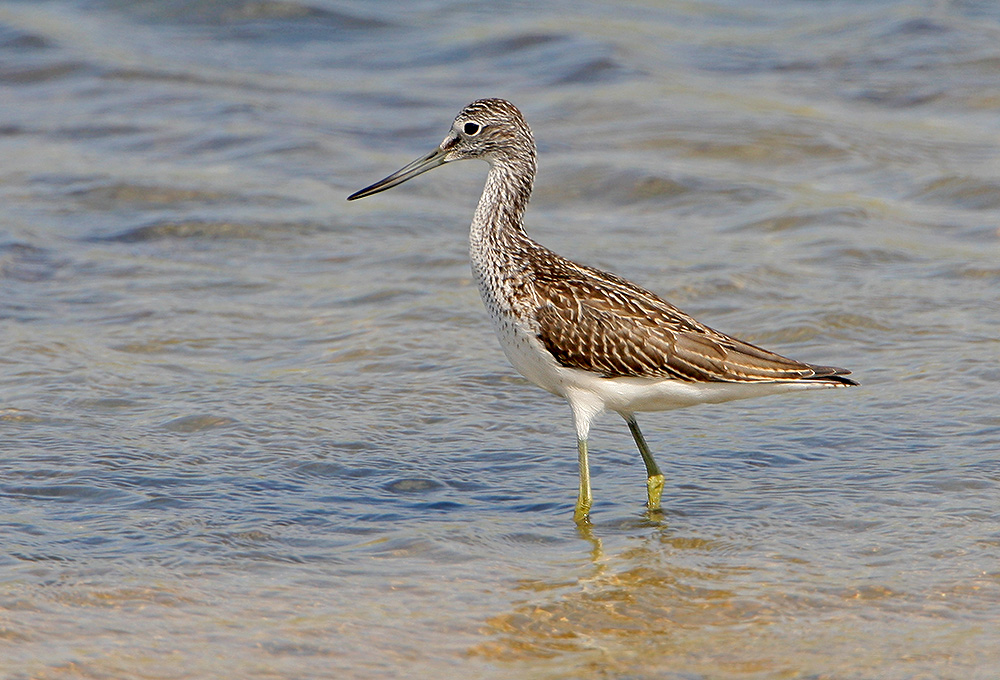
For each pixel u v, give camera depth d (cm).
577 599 931
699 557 1001
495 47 2825
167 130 2333
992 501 1073
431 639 873
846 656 838
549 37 2844
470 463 1203
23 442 1214
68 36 2806
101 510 1076
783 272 1725
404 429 1277
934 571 954
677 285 1680
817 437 1240
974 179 2039
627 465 1207
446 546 1023
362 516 1084
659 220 1977
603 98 2484
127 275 1742
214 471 1165
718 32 2948
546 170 2155
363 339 1520
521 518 1090
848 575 955
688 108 2422
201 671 825
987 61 2606
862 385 1366
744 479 1159
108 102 2480
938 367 1393
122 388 1364
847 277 1706
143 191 2041
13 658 832
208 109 2445
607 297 1090
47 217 1942
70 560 981
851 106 2453
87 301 1647
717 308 1611
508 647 862
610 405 1105
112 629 877
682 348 1063
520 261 1129
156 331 1544
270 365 1448
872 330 1523
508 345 1134
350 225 1936
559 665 838
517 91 2584
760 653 845
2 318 1578
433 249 1844
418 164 1227
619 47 2762
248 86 2605
